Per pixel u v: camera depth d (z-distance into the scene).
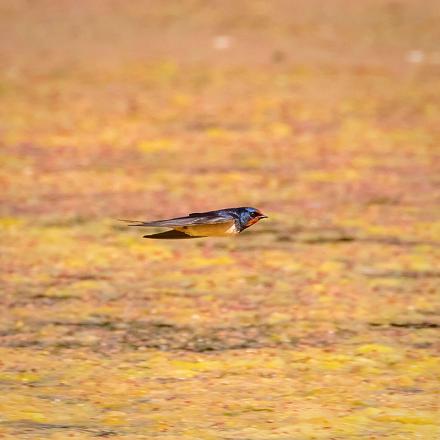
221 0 44.12
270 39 40.25
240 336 13.89
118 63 36.91
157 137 27.67
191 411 11.33
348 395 11.86
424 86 34.78
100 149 26.31
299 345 13.53
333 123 29.67
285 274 16.81
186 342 13.65
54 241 18.48
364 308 15.13
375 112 31.12
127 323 14.44
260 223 19.95
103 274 16.75
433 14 43.22
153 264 17.33
